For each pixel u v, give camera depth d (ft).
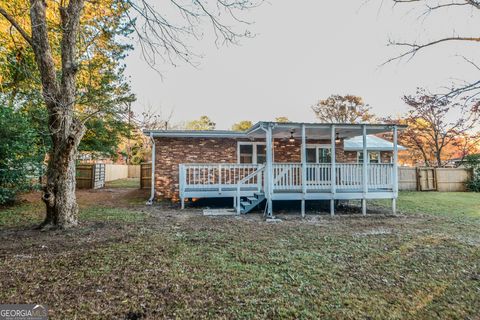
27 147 29.73
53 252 16.16
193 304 10.68
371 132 37.24
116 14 25.96
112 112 23.57
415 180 58.95
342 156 47.14
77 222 22.85
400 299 11.50
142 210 32.32
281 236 20.92
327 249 17.70
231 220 27.17
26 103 34.99
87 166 57.82
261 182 34.55
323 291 12.00
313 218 28.84
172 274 13.33
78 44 25.20
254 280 12.90
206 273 13.56
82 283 12.24
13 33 33.53
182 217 28.43
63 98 20.98
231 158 43.52
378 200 43.11
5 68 35.53
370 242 19.39
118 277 12.89
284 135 41.27
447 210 33.86
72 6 21.44
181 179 35.19
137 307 10.37
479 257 16.49
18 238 19.01
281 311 10.33
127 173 96.07
